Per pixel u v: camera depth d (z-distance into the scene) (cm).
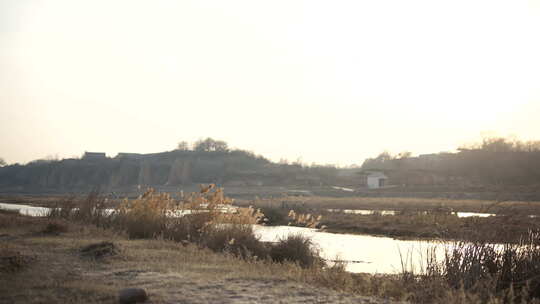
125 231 1507
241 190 12019
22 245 1164
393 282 849
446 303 696
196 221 1462
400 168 15238
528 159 13100
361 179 14600
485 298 723
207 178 17575
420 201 7006
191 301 630
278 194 10600
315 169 17512
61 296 655
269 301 638
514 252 845
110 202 2030
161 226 1466
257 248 1280
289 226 3188
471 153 14400
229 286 734
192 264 962
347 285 796
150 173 19338
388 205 6125
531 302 737
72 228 1602
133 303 618
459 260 860
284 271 940
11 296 646
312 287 756
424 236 2506
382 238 2494
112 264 927
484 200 7275
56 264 909
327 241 2306
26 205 5472
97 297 645
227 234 1318
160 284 740
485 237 912
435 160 16450
